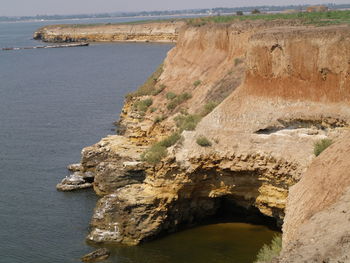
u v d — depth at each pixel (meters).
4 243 34.00
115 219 34.03
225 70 49.47
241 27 50.84
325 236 17.09
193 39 60.75
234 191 34.25
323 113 32.59
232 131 34.91
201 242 33.06
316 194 20.72
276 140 33.06
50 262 31.41
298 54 34.50
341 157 21.31
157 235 33.84
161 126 46.88
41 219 37.56
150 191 34.41
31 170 48.50
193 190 34.62
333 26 37.16
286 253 17.34
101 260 31.36
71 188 43.06
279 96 35.28
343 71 32.31
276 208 32.56
